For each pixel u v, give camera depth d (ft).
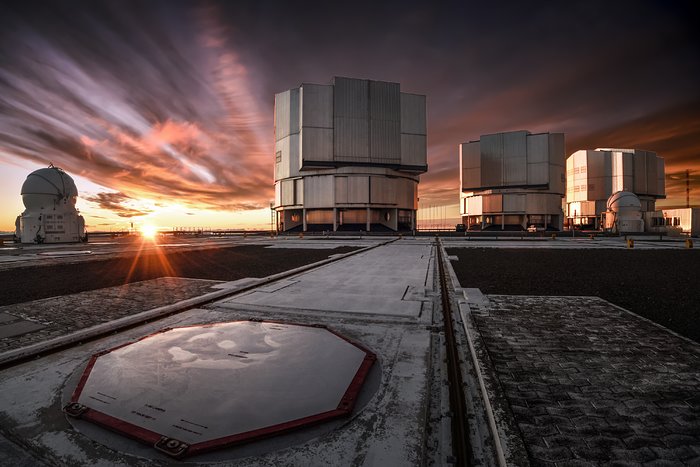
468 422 10.59
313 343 16.81
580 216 278.87
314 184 214.69
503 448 8.93
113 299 28.17
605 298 27.86
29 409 11.35
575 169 285.84
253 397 11.36
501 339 17.79
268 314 23.62
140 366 13.99
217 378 12.82
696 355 15.58
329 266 50.55
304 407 10.82
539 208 234.38
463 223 285.64
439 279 38.47
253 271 45.52
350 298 28.45
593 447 9.11
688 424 10.17
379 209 229.86
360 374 13.33
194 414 10.40
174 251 84.79
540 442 9.29
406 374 13.93
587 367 14.29
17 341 18.03
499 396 11.69
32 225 121.49
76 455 9.04
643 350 16.22
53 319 22.24
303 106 205.46
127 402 11.19
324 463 8.66
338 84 207.51
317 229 223.92
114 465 8.64
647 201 288.92
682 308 24.44
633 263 53.11
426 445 9.43
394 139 214.90
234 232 291.17
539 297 28.02
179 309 24.44
